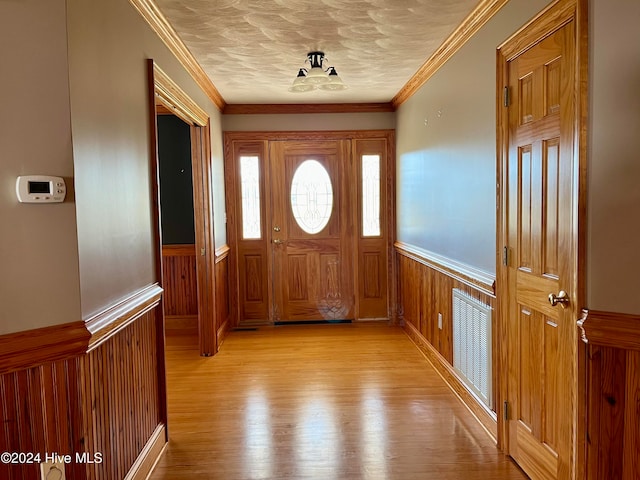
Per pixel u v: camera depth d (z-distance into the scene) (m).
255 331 4.95
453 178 3.11
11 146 1.45
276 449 2.52
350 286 5.20
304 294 5.20
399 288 5.13
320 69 3.15
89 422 1.65
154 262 2.45
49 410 1.53
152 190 2.43
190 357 4.12
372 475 2.26
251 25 2.66
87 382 1.64
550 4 1.84
